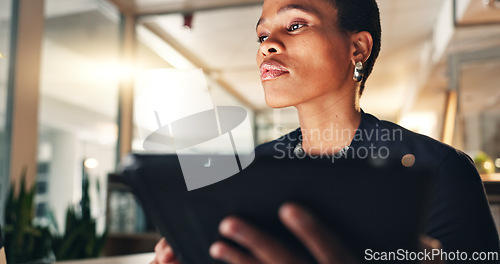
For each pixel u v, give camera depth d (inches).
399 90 316.5
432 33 195.3
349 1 26.8
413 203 11.5
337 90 27.4
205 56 228.8
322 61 26.4
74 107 155.9
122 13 171.9
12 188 95.0
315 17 26.2
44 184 131.5
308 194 11.6
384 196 11.6
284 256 11.8
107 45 171.6
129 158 12.9
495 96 223.6
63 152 145.9
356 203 11.5
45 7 133.0
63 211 140.4
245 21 180.4
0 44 121.7
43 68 133.7
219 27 187.3
